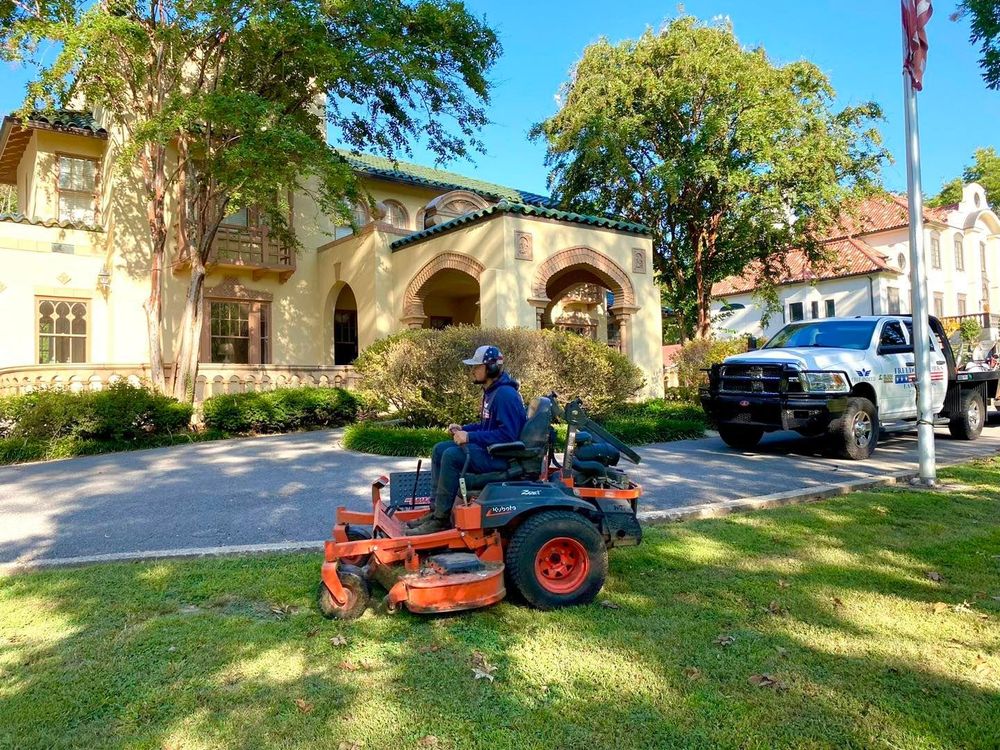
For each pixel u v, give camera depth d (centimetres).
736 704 300
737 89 1736
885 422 1040
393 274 1633
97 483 842
